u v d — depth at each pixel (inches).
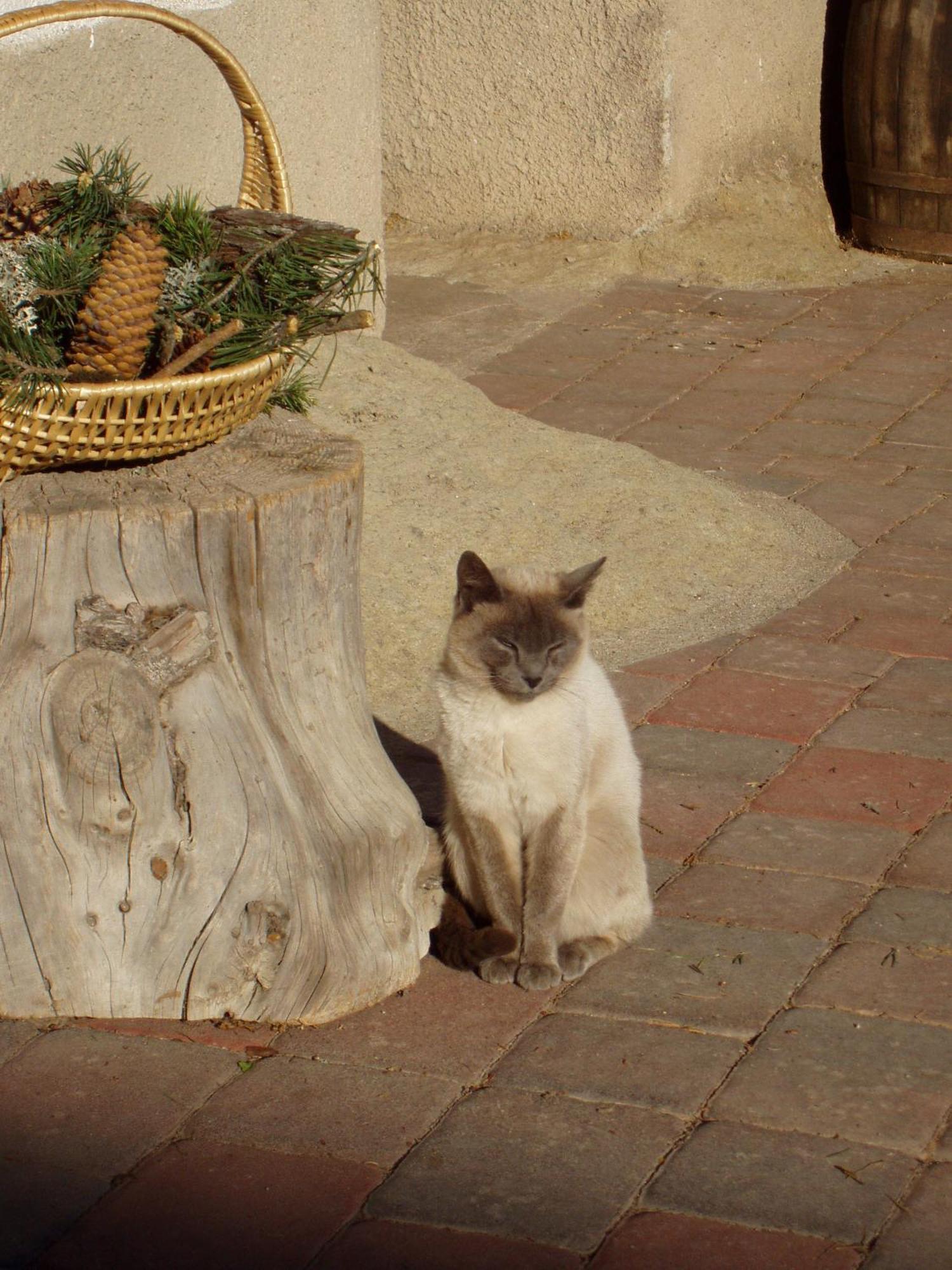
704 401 347.3
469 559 168.4
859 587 262.4
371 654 236.2
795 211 456.1
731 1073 148.0
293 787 155.6
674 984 163.2
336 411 292.4
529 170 439.5
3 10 235.0
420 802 200.8
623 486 284.4
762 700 226.5
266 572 152.0
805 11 452.1
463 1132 140.3
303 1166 136.1
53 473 155.8
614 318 400.5
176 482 154.1
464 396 311.0
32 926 153.3
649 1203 130.8
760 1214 129.0
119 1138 139.9
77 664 146.7
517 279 424.5
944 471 308.0
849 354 373.7
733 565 268.5
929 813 195.5
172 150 277.1
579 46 419.2
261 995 156.6
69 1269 124.6
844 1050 150.6
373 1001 161.6
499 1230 127.9
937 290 419.8
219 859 153.1
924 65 414.9
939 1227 127.3
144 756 148.9
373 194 358.0
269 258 161.2
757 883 181.6
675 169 428.5
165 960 156.0
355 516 160.7
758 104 449.7
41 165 239.3
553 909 169.8
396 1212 130.3
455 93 438.3
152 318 149.1
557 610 170.7
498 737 168.2
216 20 285.0
